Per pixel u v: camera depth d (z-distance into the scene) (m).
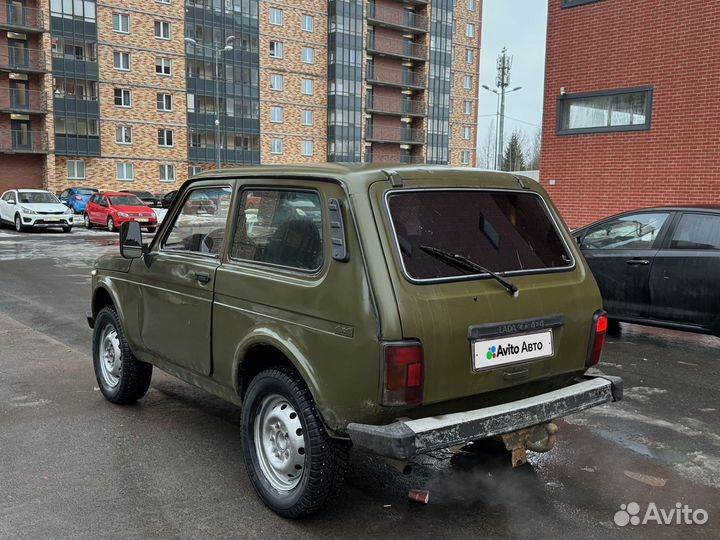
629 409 5.21
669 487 3.83
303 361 3.17
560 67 14.48
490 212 3.46
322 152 61.59
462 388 3.06
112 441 4.41
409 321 2.86
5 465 3.99
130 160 48.91
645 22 12.88
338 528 3.31
